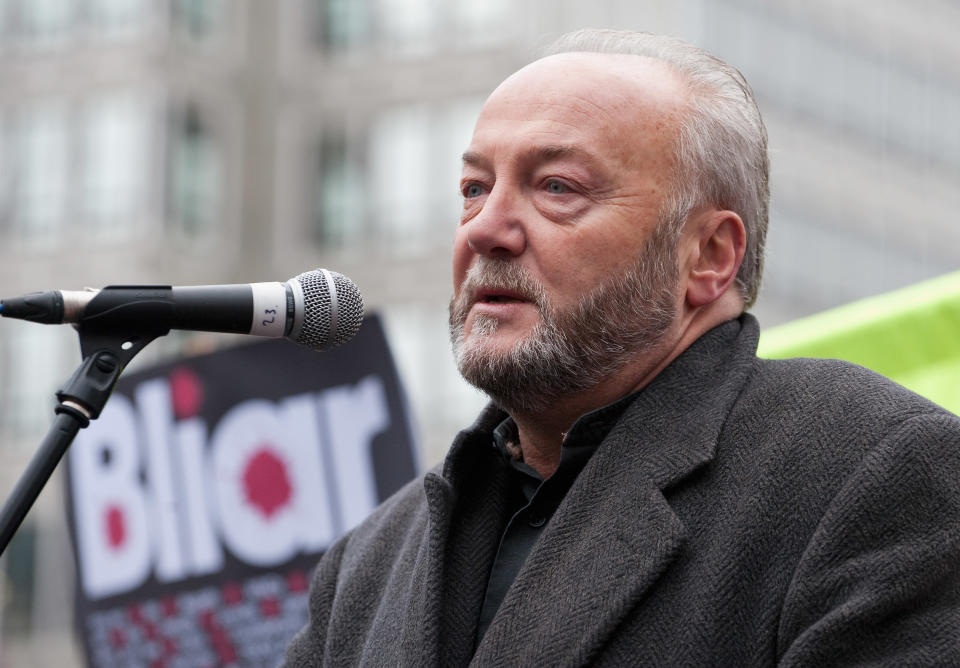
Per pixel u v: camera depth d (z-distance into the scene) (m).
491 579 3.62
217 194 32.03
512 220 3.72
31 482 3.50
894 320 4.83
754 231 3.96
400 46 32.25
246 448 6.93
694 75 3.94
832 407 3.43
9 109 32.00
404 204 31.66
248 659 6.85
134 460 7.21
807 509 3.29
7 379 30.91
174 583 7.04
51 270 31.34
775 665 3.20
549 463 3.87
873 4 36.06
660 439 3.52
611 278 3.67
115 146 31.36
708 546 3.32
